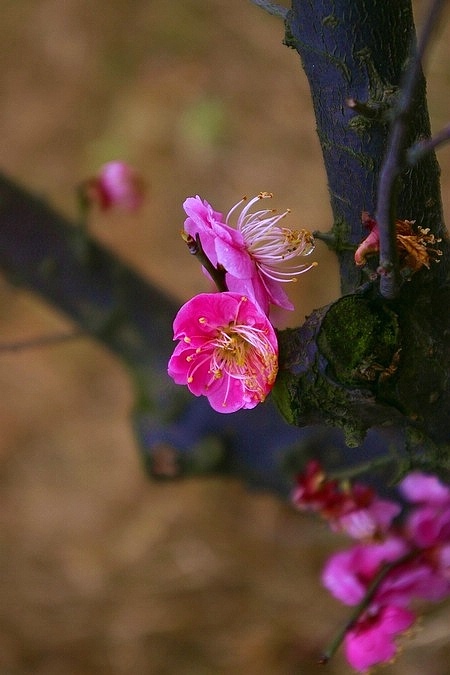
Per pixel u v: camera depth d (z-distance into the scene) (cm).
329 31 50
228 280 49
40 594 116
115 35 147
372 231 49
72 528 121
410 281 49
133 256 131
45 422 127
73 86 144
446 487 59
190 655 110
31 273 69
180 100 140
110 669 110
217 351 49
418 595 59
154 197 134
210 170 135
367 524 59
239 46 143
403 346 49
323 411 50
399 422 51
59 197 137
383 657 59
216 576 114
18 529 121
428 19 44
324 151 51
